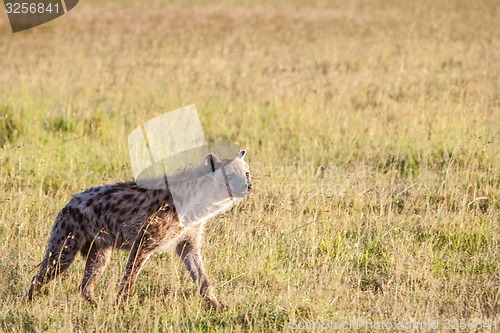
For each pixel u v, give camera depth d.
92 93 30.00
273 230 16.64
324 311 13.33
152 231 13.45
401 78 33.00
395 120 25.98
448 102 27.16
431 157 22.00
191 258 13.97
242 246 15.84
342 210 17.91
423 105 26.86
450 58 37.84
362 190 19.09
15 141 23.78
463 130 23.83
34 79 31.98
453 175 20.25
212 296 13.80
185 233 13.90
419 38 44.19
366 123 25.34
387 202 18.61
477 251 16.19
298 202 18.28
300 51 41.53
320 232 16.80
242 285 14.54
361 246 16.41
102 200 13.62
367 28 49.06
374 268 15.64
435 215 17.53
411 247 16.23
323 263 15.23
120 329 12.91
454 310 13.69
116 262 14.87
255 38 46.38
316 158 22.70
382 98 29.53
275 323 13.00
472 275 15.16
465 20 51.72
